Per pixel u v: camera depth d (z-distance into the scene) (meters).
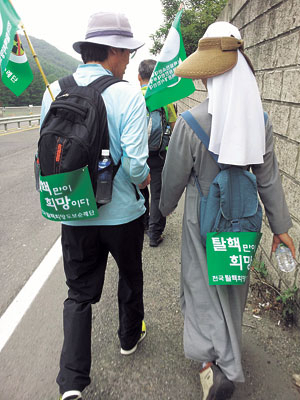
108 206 1.62
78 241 1.66
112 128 1.54
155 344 2.18
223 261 1.57
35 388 1.87
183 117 1.56
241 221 1.55
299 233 2.16
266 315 2.39
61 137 1.43
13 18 1.59
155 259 3.33
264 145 1.50
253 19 3.03
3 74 1.67
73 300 1.74
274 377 1.90
